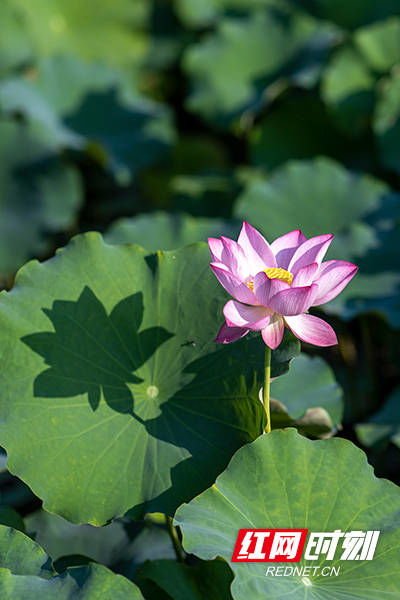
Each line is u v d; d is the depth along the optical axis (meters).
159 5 5.98
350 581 2.73
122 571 3.05
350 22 5.35
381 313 3.49
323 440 2.80
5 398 2.82
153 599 2.90
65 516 2.80
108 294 2.91
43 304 2.87
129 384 2.89
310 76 4.74
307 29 5.14
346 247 3.69
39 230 4.37
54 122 4.73
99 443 2.84
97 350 2.89
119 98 4.98
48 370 2.85
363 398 3.68
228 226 3.69
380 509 2.78
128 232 3.64
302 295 2.67
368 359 3.70
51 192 4.45
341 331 3.77
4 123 4.43
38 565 2.71
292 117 4.92
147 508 2.81
